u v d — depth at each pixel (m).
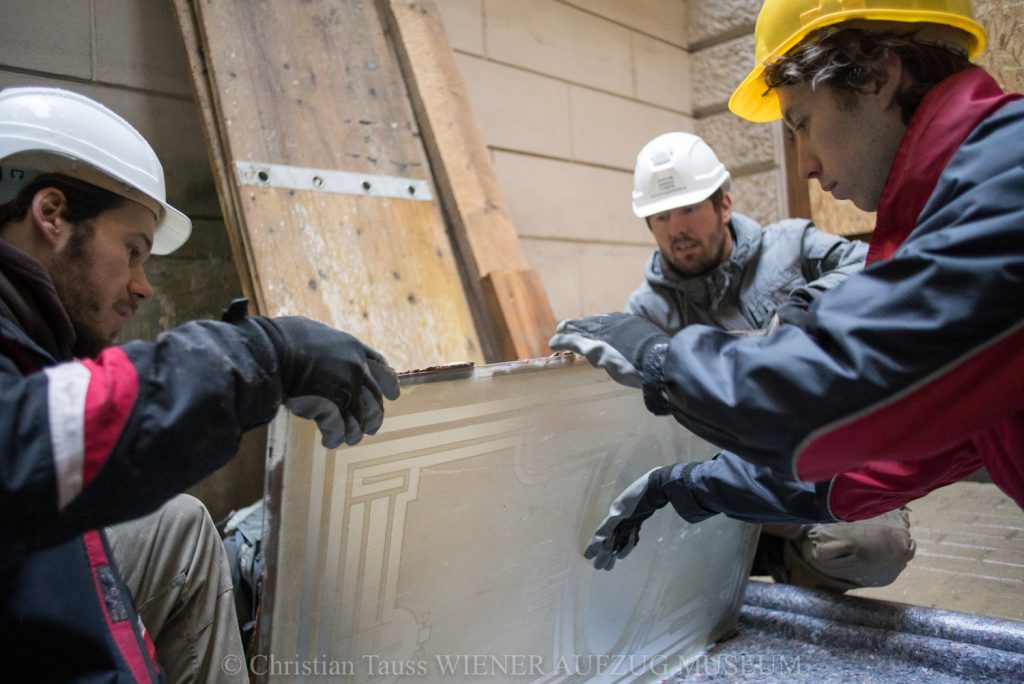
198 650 1.11
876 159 0.97
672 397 0.88
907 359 0.72
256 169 1.93
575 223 3.21
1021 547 2.27
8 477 0.63
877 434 0.74
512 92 2.96
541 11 3.09
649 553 1.42
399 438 0.92
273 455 0.82
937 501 2.88
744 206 3.78
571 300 3.17
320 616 0.92
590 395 1.16
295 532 0.85
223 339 0.75
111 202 1.02
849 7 0.90
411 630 1.03
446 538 1.03
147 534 1.09
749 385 0.78
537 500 1.15
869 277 0.76
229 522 1.71
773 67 1.00
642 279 3.53
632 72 3.51
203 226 2.15
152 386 0.69
